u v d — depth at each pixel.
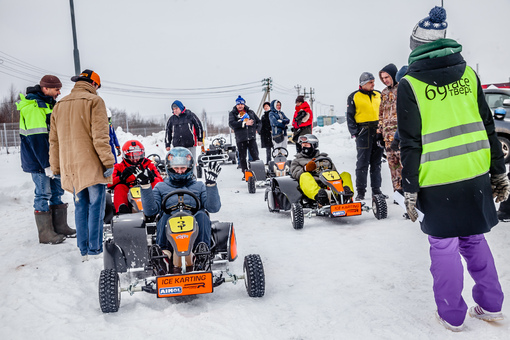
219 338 3.27
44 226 6.20
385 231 6.00
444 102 2.97
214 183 4.44
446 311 3.08
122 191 6.41
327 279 4.37
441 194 2.98
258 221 7.35
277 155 10.91
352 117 7.97
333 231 6.28
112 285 3.80
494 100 11.59
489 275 3.10
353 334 3.20
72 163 5.13
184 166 4.72
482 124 3.05
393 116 6.83
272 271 4.75
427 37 3.06
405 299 3.72
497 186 3.19
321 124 55.50
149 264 4.36
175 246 3.88
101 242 5.43
